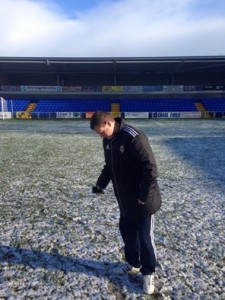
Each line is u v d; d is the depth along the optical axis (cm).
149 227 308
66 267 375
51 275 357
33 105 4572
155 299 314
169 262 388
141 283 342
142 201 281
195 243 443
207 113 4178
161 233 477
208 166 1014
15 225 510
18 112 4188
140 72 4769
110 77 4959
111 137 289
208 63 4128
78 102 4647
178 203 628
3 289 329
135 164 289
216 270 372
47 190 729
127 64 4191
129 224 325
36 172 931
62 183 796
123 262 388
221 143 1634
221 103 4522
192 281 347
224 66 4325
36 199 657
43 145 1570
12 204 622
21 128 2656
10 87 4606
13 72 4766
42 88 4634
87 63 4112
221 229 495
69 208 597
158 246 432
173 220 534
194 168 981
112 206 609
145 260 314
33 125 3022
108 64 4175
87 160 1143
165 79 4931
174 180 823
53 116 4200
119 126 287
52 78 5003
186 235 471
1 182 805
